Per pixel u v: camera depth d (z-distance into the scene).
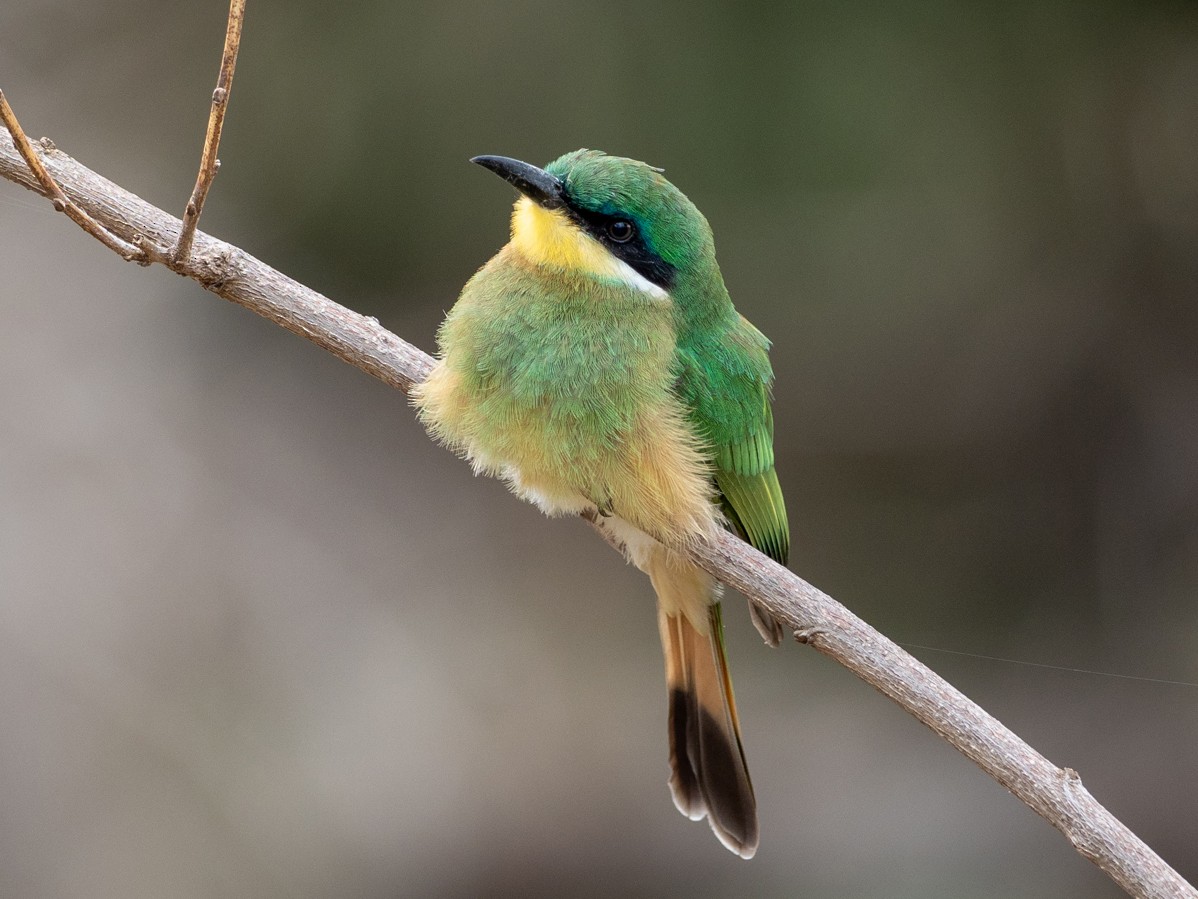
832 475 13.95
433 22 13.13
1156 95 13.28
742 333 6.93
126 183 12.77
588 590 12.91
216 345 12.34
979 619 13.54
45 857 9.75
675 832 11.52
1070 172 13.30
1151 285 13.50
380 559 12.24
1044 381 13.71
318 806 10.69
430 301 13.52
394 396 12.95
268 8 13.17
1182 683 12.77
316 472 12.30
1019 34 13.13
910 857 11.45
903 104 13.03
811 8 12.89
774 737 12.36
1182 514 13.34
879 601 13.66
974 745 5.38
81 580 10.66
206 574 11.22
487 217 13.36
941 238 13.27
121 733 10.25
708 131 12.97
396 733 11.33
